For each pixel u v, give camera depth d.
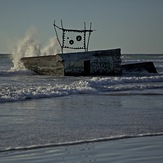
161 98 39.06
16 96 36.00
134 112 29.08
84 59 72.44
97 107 31.72
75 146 18.31
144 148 17.97
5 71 77.62
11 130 21.78
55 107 31.33
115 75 75.31
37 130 21.92
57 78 66.69
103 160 15.96
